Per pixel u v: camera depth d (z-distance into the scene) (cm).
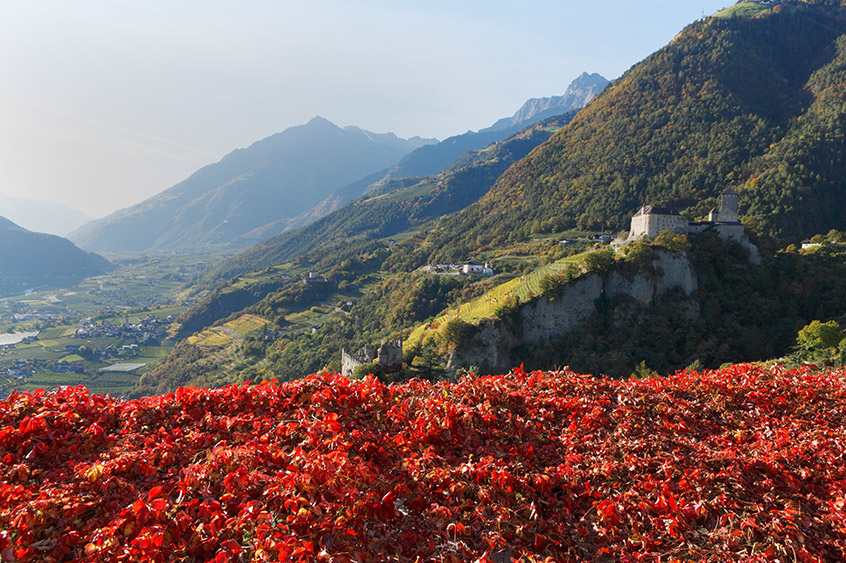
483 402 1035
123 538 626
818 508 820
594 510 804
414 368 6831
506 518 732
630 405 1116
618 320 8281
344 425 932
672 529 738
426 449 891
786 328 7644
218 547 635
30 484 723
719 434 1062
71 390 965
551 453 942
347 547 639
